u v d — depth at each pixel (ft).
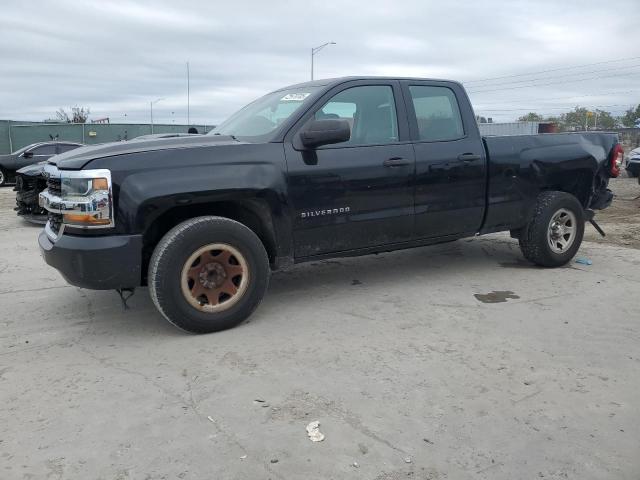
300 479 8.32
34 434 9.53
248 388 11.06
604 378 11.41
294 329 14.24
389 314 15.31
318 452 8.95
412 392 10.84
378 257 22.26
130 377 11.62
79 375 11.76
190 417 10.02
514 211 18.75
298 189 14.66
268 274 14.48
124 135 120.37
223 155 13.74
